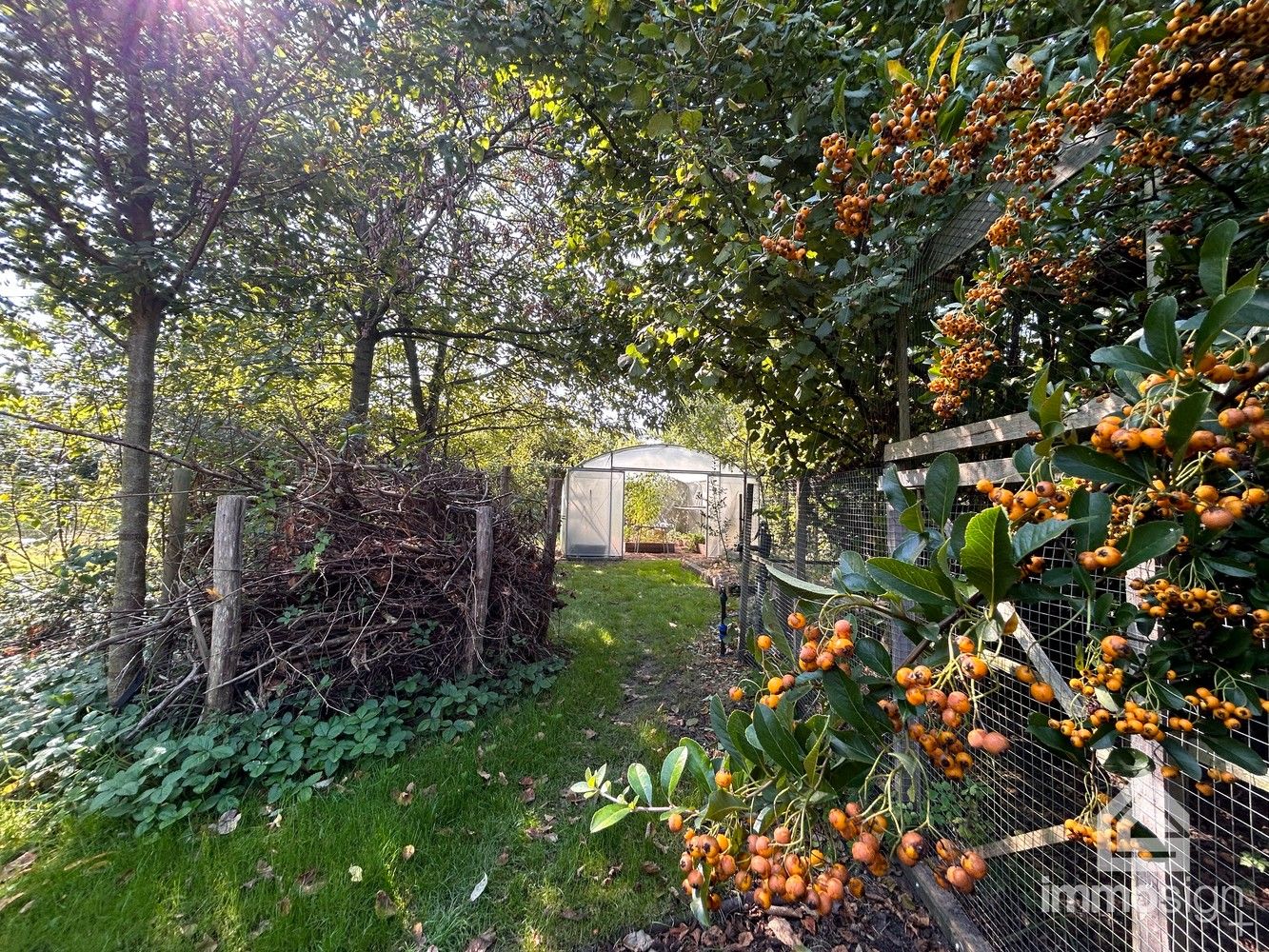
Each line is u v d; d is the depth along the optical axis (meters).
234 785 2.27
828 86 1.91
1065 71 1.24
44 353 3.32
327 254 3.97
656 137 1.87
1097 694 0.82
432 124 4.12
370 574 3.08
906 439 2.11
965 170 1.16
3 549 3.05
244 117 2.66
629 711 3.23
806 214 1.51
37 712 2.53
